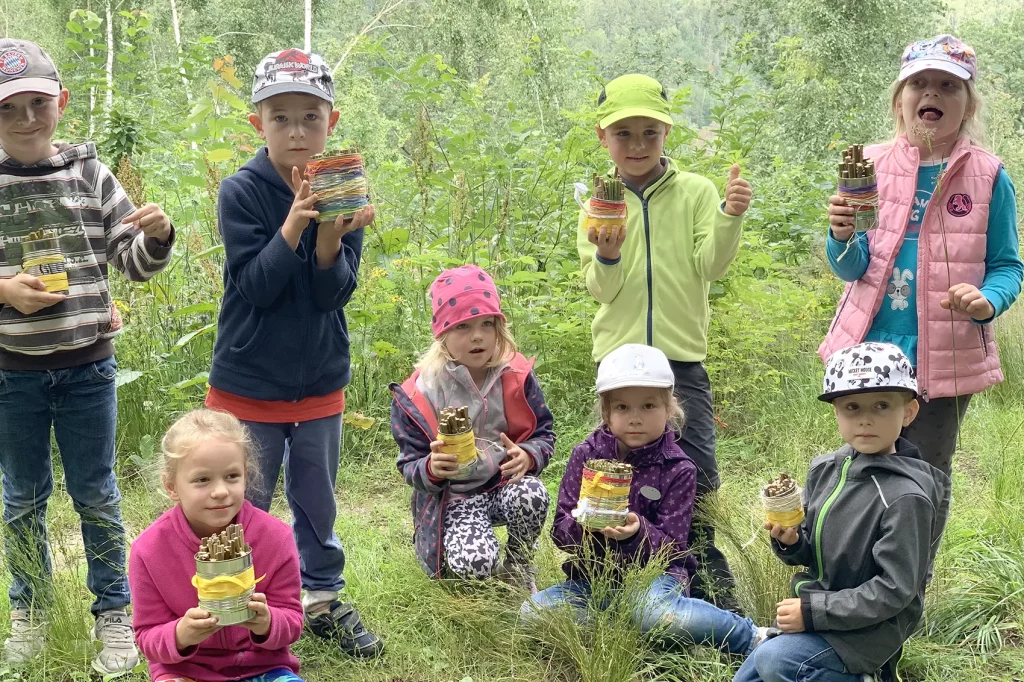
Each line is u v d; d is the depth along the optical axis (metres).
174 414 5.55
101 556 3.50
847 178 3.52
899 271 3.64
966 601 3.73
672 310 3.90
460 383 3.96
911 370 3.01
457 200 6.43
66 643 3.45
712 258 3.79
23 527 3.49
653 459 3.71
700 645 3.47
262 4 27.22
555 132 10.57
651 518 3.73
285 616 2.91
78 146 3.46
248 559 2.71
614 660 3.27
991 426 5.77
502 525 4.08
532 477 3.97
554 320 6.21
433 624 3.64
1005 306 3.48
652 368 3.60
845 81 21.50
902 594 2.85
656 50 24.50
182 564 2.91
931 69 3.50
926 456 3.68
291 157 3.44
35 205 3.30
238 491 2.91
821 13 22.05
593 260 3.82
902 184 3.66
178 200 6.43
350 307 5.92
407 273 6.40
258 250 3.39
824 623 2.93
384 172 7.41
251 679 2.92
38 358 3.35
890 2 22.12
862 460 3.04
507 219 6.66
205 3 27.31
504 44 23.23
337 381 3.63
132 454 5.30
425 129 6.51
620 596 3.41
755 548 3.81
